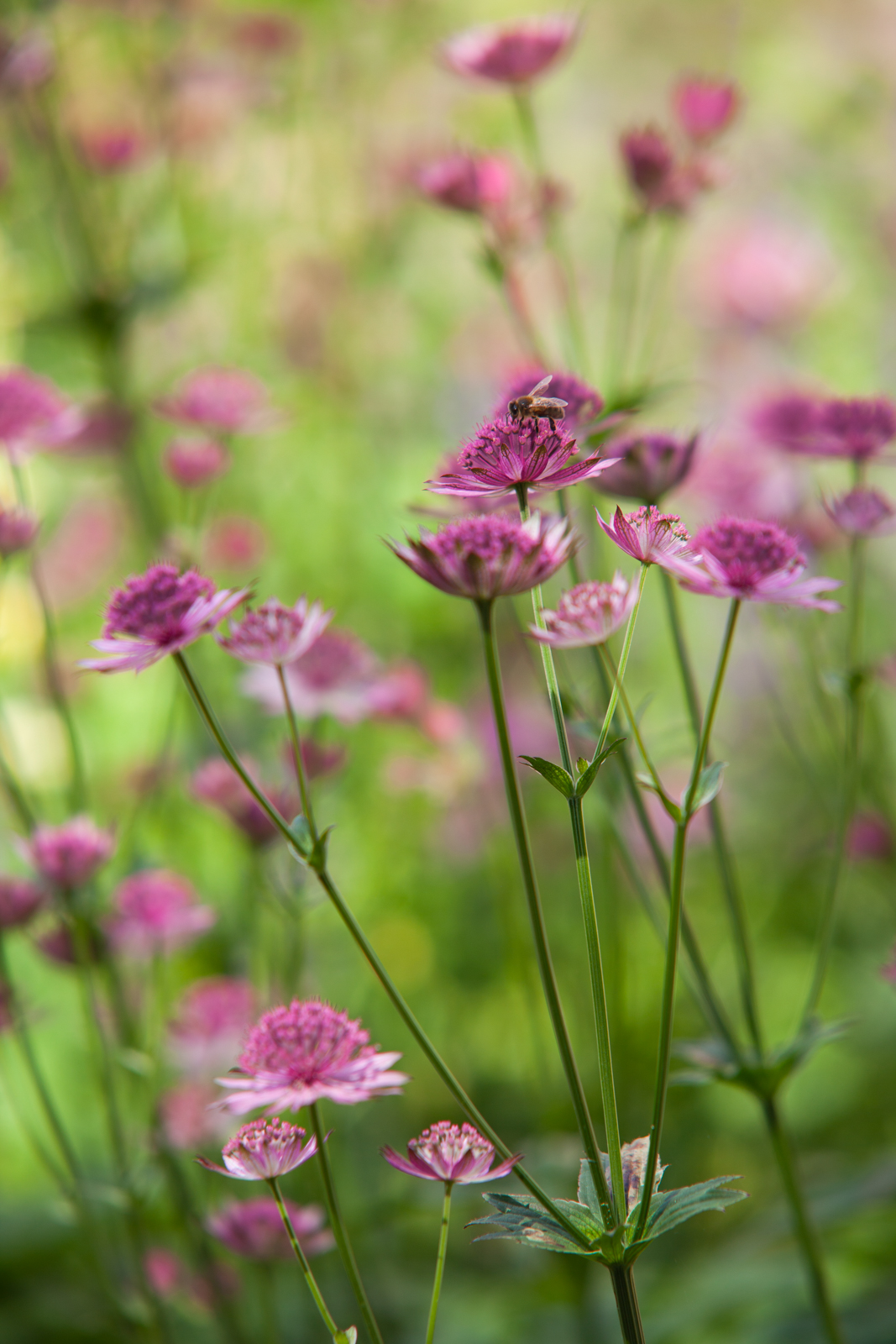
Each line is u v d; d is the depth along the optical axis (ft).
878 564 4.52
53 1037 4.16
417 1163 2.45
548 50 3.31
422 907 4.62
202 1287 3.19
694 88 3.43
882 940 4.53
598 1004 2.46
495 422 2.50
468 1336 3.36
